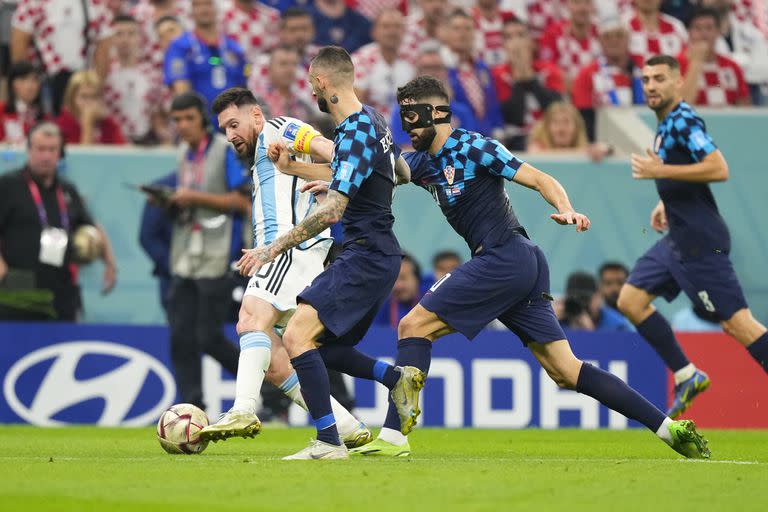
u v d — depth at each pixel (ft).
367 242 75.36
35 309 133.18
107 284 143.54
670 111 104.42
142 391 134.62
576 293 146.41
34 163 133.28
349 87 75.15
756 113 158.40
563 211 75.92
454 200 79.82
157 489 57.47
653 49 174.29
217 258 123.54
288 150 78.28
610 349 138.41
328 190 72.95
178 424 80.02
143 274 148.15
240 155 85.10
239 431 76.89
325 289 74.79
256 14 172.04
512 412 136.46
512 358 136.77
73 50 165.27
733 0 181.47
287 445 100.07
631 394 80.12
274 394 133.28
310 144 76.89
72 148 148.05
